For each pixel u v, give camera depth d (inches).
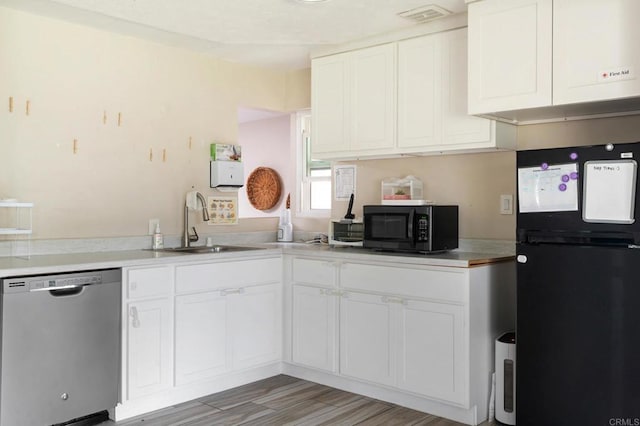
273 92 178.5
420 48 132.2
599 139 117.3
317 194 183.9
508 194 131.6
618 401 93.0
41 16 126.4
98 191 136.6
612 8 96.4
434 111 130.0
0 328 98.7
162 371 121.5
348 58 146.6
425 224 126.5
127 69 141.9
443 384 115.9
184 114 154.5
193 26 132.3
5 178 121.8
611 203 93.8
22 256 122.0
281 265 147.6
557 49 102.9
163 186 149.7
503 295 124.0
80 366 108.3
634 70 94.2
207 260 129.8
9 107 122.2
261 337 142.2
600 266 94.8
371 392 131.0
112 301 112.9
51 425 105.5
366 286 128.6
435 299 117.2
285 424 114.3
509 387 113.0
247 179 223.0
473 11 113.7
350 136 146.3
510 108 109.0
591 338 95.7
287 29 134.7
